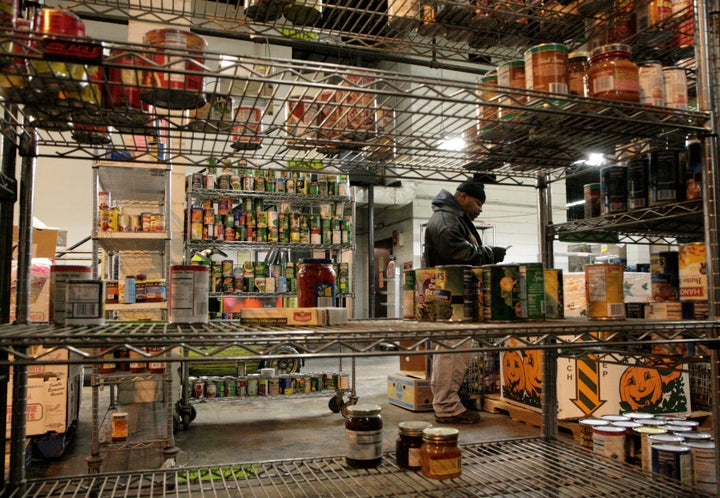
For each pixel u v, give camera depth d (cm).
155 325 137
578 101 130
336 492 152
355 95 145
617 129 146
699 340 136
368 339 109
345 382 407
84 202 682
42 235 338
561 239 209
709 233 140
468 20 178
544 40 192
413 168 183
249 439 314
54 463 266
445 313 144
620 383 276
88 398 453
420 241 1019
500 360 363
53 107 111
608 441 183
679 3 154
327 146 154
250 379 414
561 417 284
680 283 169
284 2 168
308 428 345
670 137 155
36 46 97
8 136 133
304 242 487
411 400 384
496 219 1038
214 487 156
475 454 182
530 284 146
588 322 144
